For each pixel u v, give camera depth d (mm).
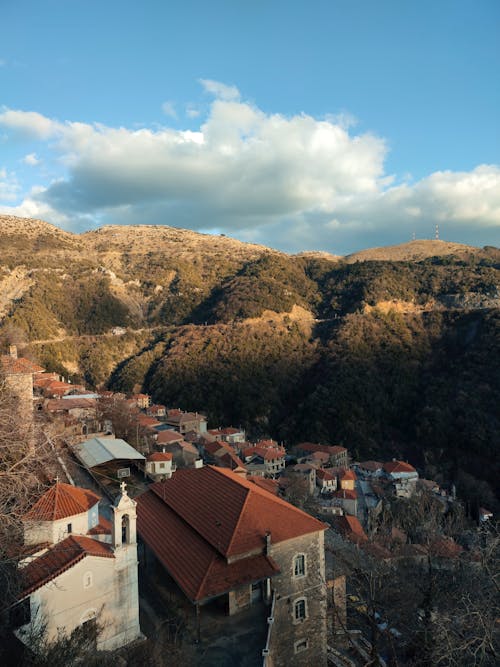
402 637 23109
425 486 70875
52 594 15414
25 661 12867
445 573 25859
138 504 24844
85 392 73125
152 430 64562
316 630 20594
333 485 68562
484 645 13336
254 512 20766
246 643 16859
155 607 19688
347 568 26922
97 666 14258
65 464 34250
